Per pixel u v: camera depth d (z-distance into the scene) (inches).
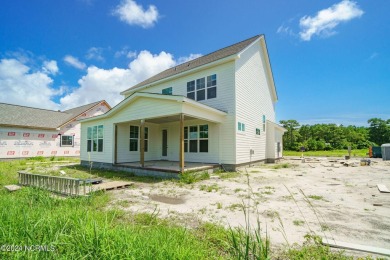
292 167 509.0
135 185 296.5
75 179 211.8
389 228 138.3
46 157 776.9
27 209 139.5
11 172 410.6
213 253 97.4
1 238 97.3
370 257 100.0
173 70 682.2
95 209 175.8
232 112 440.8
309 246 112.5
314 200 210.5
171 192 250.2
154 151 575.8
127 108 445.1
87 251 86.4
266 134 645.3
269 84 690.8
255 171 430.9
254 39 541.3
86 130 577.6
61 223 111.2
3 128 686.5
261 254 85.5
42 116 855.7
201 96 495.5
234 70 445.4
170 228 126.3
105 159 502.0
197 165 426.9
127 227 111.9
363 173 401.1
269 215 166.1
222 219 156.9
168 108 358.9
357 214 167.2
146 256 80.7
